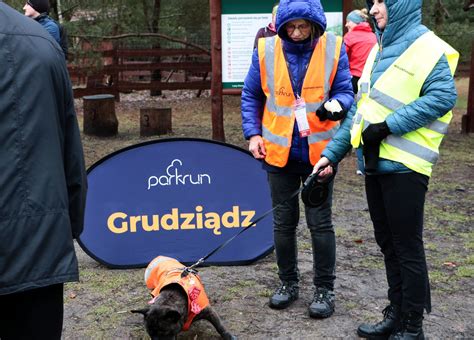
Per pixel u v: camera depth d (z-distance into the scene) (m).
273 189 3.77
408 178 3.03
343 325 3.67
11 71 1.95
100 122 10.71
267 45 3.66
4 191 1.92
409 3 2.95
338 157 3.44
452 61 2.98
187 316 3.32
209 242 4.78
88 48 11.02
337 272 4.58
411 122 2.94
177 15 15.86
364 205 6.52
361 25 7.55
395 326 3.31
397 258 3.25
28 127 1.97
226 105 15.13
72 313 3.92
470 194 6.90
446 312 3.85
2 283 1.90
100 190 4.75
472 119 10.74
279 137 3.62
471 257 4.84
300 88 3.57
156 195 4.79
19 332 2.07
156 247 4.75
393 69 3.02
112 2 11.10
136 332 3.66
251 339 3.52
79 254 5.12
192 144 4.85
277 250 3.88
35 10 6.26
